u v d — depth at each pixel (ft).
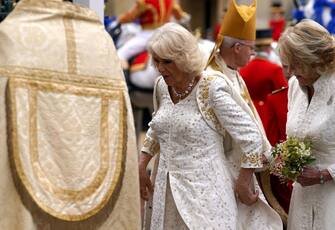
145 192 43.04
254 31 42.78
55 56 34.50
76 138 34.63
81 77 34.96
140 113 90.74
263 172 42.63
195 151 40.45
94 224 35.09
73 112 34.63
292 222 41.96
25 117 33.63
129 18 90.74
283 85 59.57
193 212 39.91
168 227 41.01
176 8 92.38
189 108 40.57
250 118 40.34
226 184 40.50
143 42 89.45
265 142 41.73
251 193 40.98
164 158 41.11
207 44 69.41
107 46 35.86
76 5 35.60
